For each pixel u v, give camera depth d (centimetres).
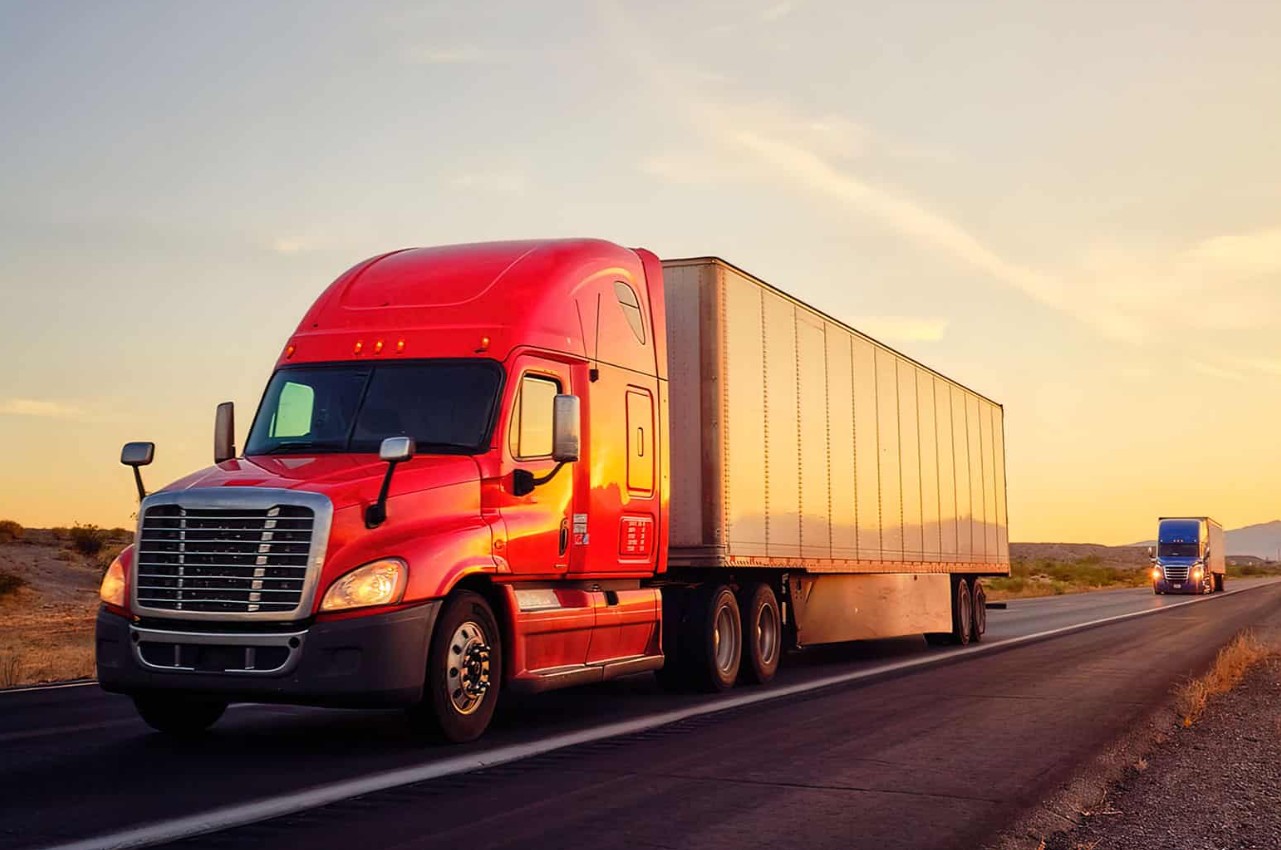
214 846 608
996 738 1006
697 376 1405
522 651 1006
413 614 881
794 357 1633
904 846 630
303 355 1064
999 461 2798
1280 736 1062
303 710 1191
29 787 768
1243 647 1870
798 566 1605
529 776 809
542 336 1074
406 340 1048
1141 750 969
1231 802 769
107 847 607
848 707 1220
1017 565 12481
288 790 756
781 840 636
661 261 1420
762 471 1506
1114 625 2959
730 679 1405
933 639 2325
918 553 2144
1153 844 655
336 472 916
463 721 941
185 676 873
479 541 950
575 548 1090
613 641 1157
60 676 1619
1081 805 749
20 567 4344
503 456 1000
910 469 2125
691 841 630
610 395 1176
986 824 682
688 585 1385
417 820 670
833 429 1764
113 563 930
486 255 1139
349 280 1132
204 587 870
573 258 1161
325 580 858
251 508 869
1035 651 2089
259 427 1034
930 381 2289
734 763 868
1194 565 6100
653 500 1248
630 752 916
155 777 803
